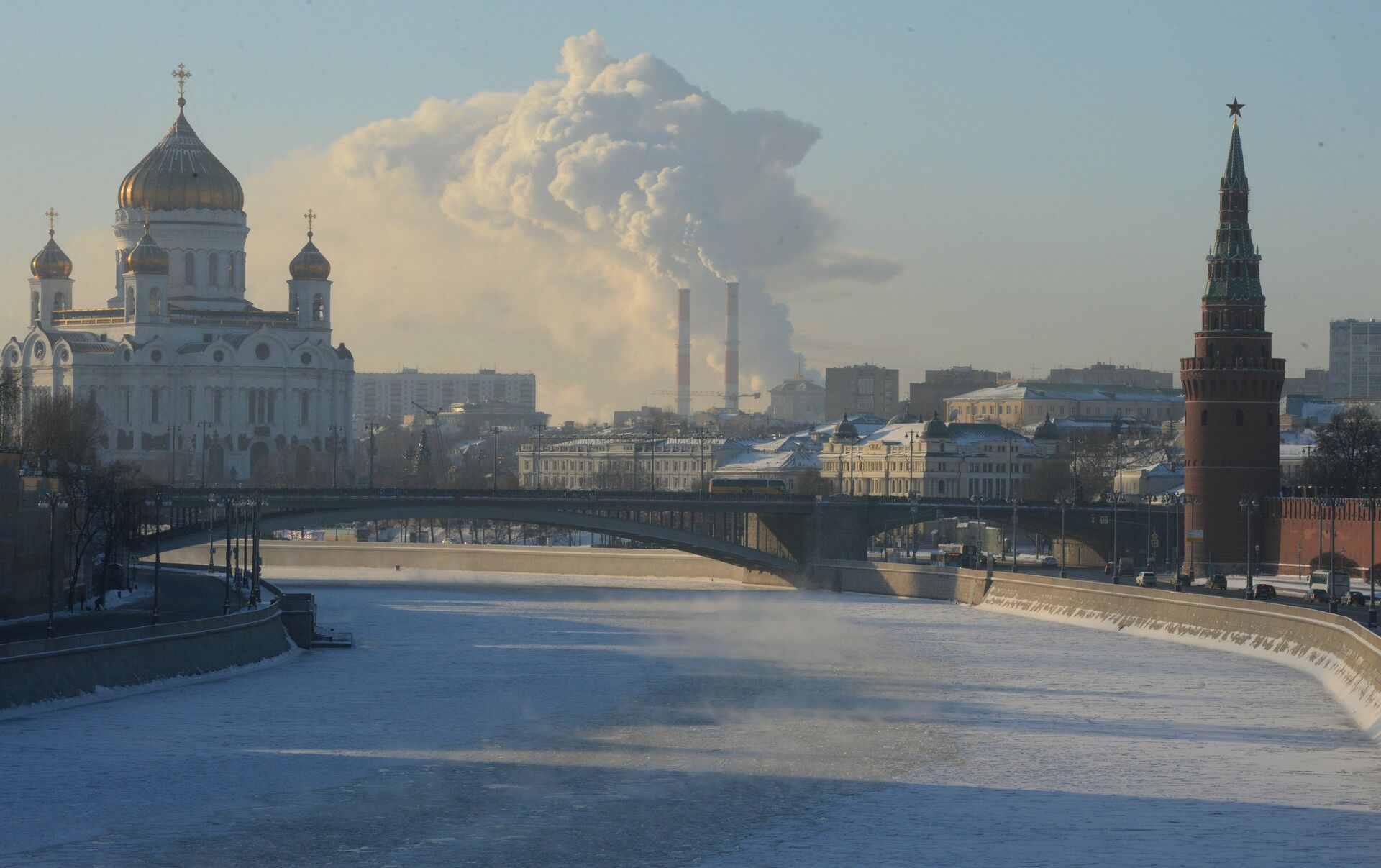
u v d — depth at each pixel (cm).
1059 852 12638
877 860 12462
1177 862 12419
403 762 15375
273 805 13825
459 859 12519
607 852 12675
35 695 17162
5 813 13450
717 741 16400
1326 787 14562
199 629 19925
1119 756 15750
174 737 16162
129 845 12756
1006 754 15812
